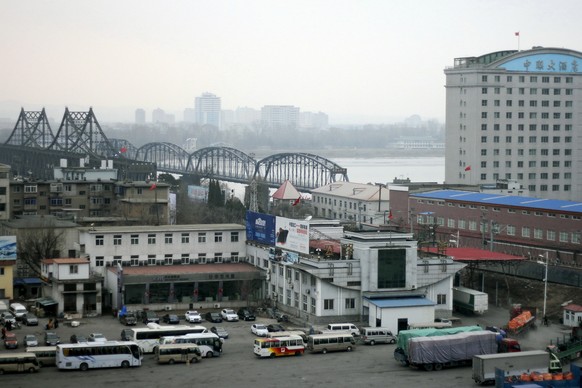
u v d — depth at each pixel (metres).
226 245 170.12
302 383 104.50
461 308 151.25
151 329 123.75
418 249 160.00
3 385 102.69
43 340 126.06
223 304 155.75
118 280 148.50
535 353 106.88
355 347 126.31
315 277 142.62
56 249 182.75
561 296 154.38
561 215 183.75
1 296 155.75
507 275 168.62
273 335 123.06
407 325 137.00
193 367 113.06
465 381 106.00
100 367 111.94
